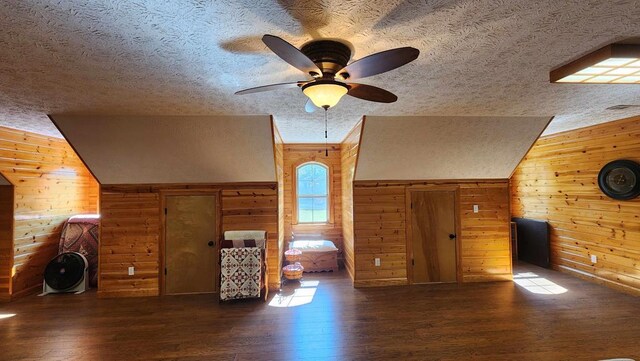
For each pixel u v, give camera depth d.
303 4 1.41
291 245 5.45
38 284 4.55
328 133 4.93
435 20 1.57
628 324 3.21
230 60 2.03
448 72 2.32
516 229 5.95
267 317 3.53
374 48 1.87
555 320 3.34
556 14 1.53
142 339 3.05
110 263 4.32
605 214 4.36
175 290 4.39
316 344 2.92
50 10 1.43
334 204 5.98
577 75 2.25
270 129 3.78
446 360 2.63
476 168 4.65
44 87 2.52
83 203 5.38
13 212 4.18
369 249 4.64
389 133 3.97
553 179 5.21
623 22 1.62
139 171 4.23
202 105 3.13
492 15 1.53
